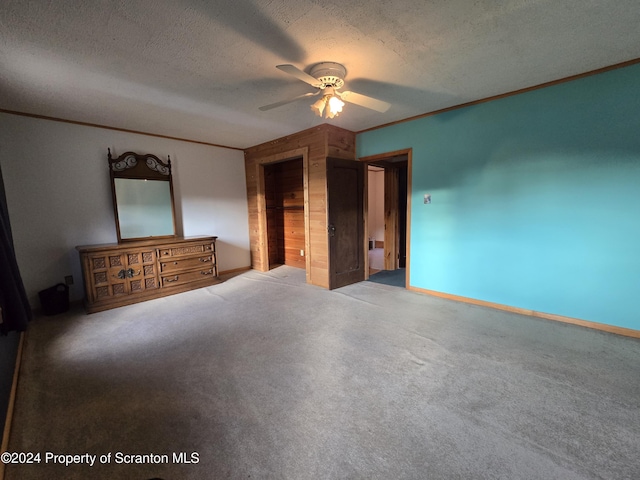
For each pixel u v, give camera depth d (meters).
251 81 2.57
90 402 1.79
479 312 3.15
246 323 2.96
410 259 3.97
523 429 1.53
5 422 1.57
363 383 1.94
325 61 2.25
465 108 3.26
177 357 2.31
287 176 5.71
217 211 5.07
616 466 1.31
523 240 3.01
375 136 4.15
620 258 2.53
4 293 1.71
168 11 1.64
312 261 4.42
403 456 1.38
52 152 3.46
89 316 3.19
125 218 3.97
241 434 1.54
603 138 2.51
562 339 2.49
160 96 2.87
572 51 2.17
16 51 2.01
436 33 1.91
